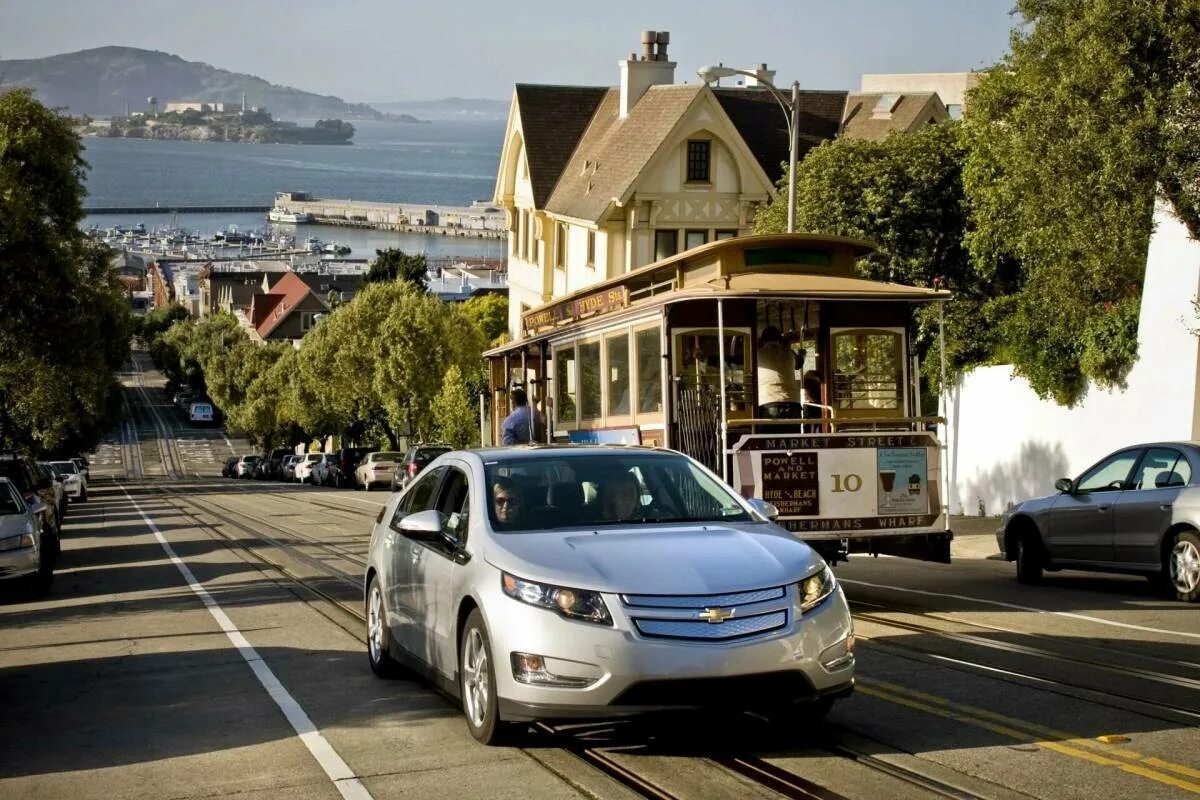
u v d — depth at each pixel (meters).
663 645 7.45
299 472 76.75
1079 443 23.12
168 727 9.38
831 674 7.78
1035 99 18.08
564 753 8.09
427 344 63.91
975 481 26.23
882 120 45.00
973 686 9.64
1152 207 17.20
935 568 18.64
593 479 9.21
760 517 9.04
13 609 17.75
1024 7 18.14
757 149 45.66
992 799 6.85
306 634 13.63
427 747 8.39
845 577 17.36
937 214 30.25
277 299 168.50
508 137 52.91
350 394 70.00
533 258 51.44
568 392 17.80
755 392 14.52
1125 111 16.22
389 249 104.56
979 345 27.23
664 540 8.27
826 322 14.41
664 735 8.45
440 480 10.00
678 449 14.18
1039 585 16.27
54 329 39.78
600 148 47.72
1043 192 17.98
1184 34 15.66
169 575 21.38
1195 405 20.34
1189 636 11.85
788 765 7.64
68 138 41.62
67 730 9.45
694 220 43.44
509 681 7.79
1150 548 14.70
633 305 15.23
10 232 37.12
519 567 7.97
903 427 14.38
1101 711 8.79
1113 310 22.38
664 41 48.12
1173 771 7.32
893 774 7.38
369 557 11.30
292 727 9.17
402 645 10.16
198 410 161.12
